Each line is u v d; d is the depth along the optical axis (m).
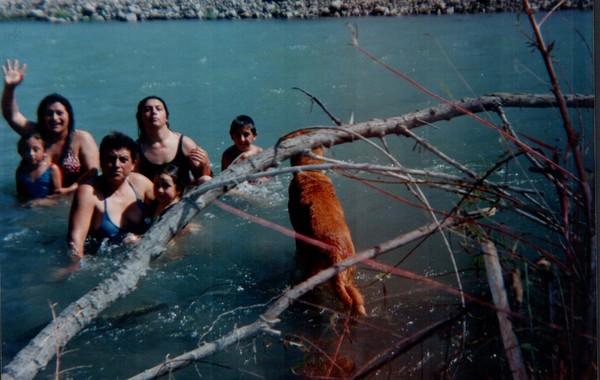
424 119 3.32
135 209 4.21
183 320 3.22
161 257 3.85
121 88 5.93
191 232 4.17
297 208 3.60
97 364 2.88
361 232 3.84
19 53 6.29
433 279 3.41
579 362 2.53
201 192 3.09
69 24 7.13
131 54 6.55
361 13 7.23
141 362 2.88
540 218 2.93
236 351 2.96
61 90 5.77
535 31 2.54
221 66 6.37
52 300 3.40
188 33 7.13
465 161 4.48
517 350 2.52
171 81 6.12
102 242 4.06
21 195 4.66
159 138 4.70
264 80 6.12
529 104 3.27
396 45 6.07
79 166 4.80
